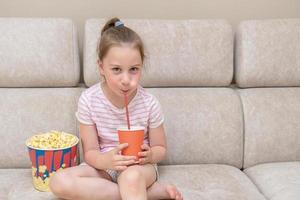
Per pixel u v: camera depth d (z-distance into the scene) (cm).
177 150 190
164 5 217
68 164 166
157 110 174
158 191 154
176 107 192
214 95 196
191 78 195
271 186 167
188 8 219
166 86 197
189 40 194
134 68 157
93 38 191
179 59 193
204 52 195
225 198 156
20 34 188
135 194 144
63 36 190
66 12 214
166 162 190
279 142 193
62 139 168
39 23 190
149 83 194
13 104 187
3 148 184
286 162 192
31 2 211
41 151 159
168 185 154
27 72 188
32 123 186
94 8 214
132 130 149
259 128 193
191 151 190
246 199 156
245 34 197
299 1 222
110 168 153
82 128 172
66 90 193
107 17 215
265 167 185
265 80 198
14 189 163
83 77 202
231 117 193
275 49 196
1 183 169
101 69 167
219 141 191
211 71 196
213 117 192
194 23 197
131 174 146
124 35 157
